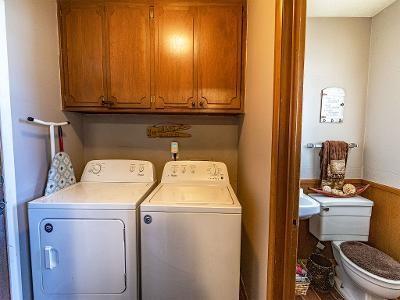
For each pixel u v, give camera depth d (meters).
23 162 1.40
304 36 1.04
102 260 1.38
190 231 1.36
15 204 1.33
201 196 1.56
